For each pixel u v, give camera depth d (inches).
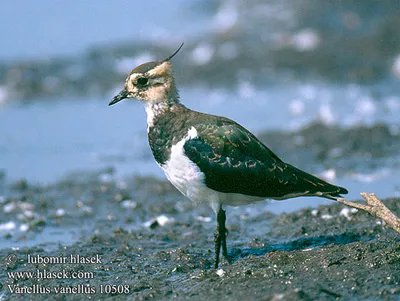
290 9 1020.5
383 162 613.9
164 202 552.4
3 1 1088.2
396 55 895.7
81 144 721.0
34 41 987.3
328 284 350.0
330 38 947.3
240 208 533.3
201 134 401.4
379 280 349.4
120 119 793.6
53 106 842.8
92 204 557.0
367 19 977.5
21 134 754.8
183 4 1091.3
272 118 750.5
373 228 446.3
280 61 908.0
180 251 426.0
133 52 956.6
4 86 884.0
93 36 1003.3
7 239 484.7
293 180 407.5
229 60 921.5
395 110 749.3
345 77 863.1
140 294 367.2
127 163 662.5
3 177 634.2
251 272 376.5
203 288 361.4
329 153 641.0
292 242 443.5
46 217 530.6
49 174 638.5
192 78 892.6
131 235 479.2
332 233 450.0
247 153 403.2
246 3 1066.1
